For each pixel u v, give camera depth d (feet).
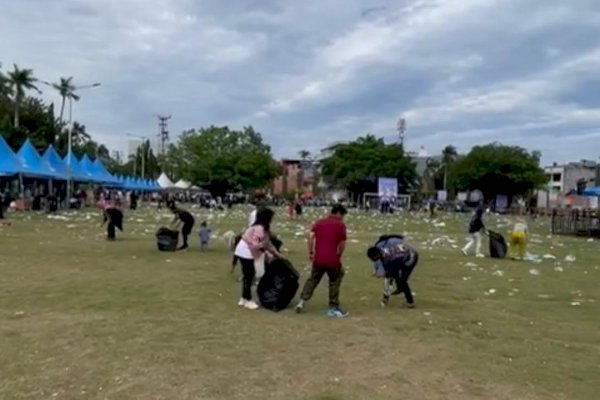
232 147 289.33
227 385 18.63
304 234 86.79
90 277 40.29
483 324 28.66
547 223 169.27
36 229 82.84
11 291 34.17
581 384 19.74
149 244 64.69
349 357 22.17
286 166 488.44
